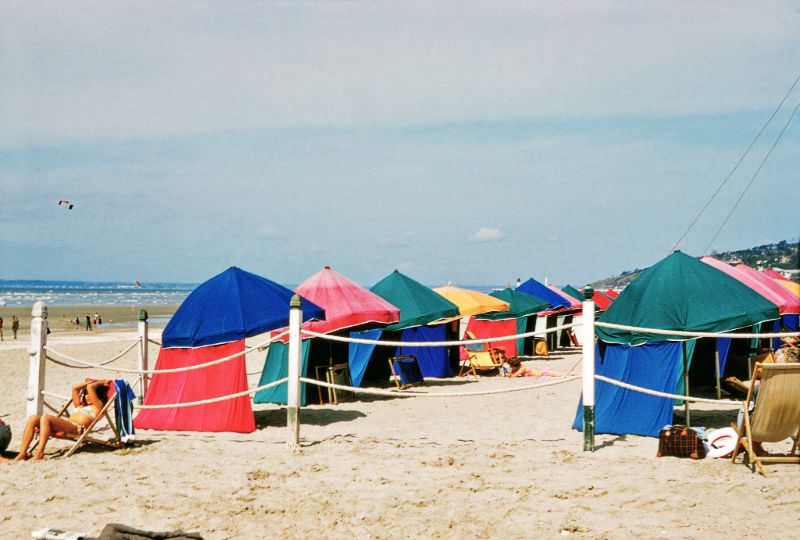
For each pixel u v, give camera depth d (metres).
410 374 17.02
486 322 23.88
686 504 6.25
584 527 5.76
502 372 19.84
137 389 15.19
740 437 7.57
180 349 11.00
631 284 10.47
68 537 5.23
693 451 8.02
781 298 16.61
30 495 6.89
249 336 10.77
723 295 9.88
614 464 7.80
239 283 11.46
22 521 6.08
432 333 19.67
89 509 6.42
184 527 5.93
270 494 6.90
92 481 7.41
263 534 5.77
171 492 6.97
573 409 12.30
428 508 6.37
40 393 9.97
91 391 9.02
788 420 7.26
